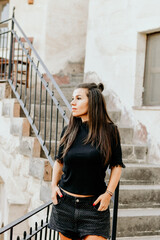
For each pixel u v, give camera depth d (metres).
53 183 2.12
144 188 3.63
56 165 2.15
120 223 3.12
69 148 1.97
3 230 2.01
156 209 3.55
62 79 7.06
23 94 5.09
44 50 6.93
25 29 7.18
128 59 5.03
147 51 4.95
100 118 1.96
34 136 4.12
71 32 7.16
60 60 7.06
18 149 4.16
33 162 3.67
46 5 6.96
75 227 1.99
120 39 5.19
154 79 4.84
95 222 1.94
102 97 2.01
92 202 1.94
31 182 3.83
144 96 4.96
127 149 4.42
